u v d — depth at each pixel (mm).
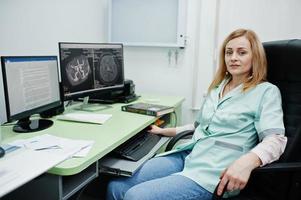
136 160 1360
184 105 2572
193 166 1380
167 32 2461
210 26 2365
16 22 1747
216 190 1108
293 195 1182
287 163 1145
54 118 1651
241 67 1453
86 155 1096
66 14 2174
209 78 2445
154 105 1966
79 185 1106
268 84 1406
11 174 860
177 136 1649
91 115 1677
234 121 1382
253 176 1318
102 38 2654
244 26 2277
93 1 2479
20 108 1360
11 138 1285
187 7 2412
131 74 2703
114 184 1346
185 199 1234
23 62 1368
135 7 2516
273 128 1254
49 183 1030
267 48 1485
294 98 1354
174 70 2561
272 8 2189
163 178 1291
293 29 2162
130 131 1430
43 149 1104
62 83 1678
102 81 1985
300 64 1332
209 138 1428
